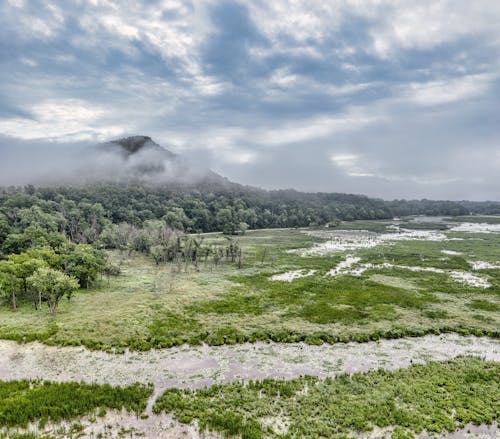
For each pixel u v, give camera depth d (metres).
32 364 32.34
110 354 34.44
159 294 56.59
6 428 23.00
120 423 23.48
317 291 58.56
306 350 35.50
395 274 72.06
